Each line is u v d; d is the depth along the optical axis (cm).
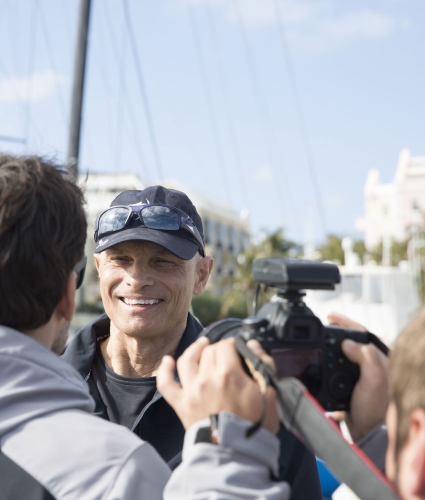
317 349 143
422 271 4462
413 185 8450
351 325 160
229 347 134
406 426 109
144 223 235
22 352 133
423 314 113
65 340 150
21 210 134
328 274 144
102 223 239
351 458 117
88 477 126
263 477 123
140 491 129
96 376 241
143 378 234
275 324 141
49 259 135
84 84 947
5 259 131
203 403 128
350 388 145
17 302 133
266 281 150
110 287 238
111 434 133
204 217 5475
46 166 144
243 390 127
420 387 108
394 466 113
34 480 125
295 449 200
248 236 6281
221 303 4553
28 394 131
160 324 234
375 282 2173
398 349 114
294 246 4891
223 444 123
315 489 202
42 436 129
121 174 1797
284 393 127
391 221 8531
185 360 136
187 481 121
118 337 238
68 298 144
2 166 140
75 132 937
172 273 237
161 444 217
